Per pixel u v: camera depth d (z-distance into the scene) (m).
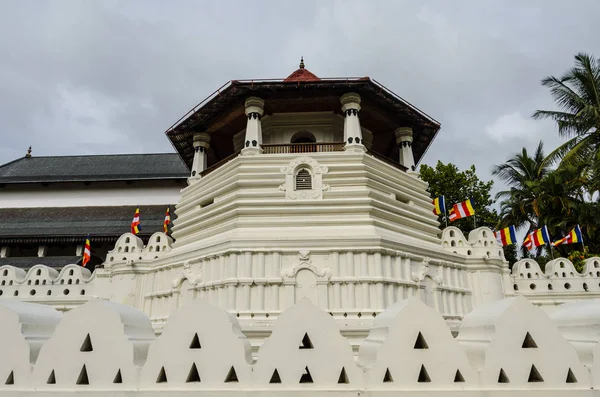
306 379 6.72
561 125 32.34
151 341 7.25
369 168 22.44
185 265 21.64
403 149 27.75
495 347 6.50
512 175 41.12
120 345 6.72
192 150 31.91
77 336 6.86
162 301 22.53
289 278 18.97
